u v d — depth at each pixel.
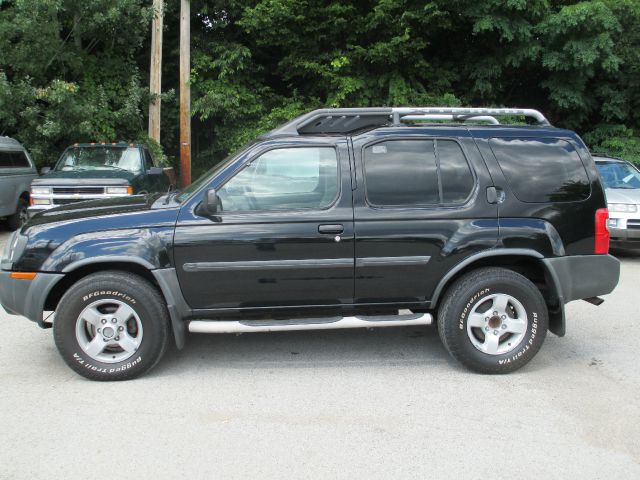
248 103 15.63
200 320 4.48
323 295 4.41
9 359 4.77
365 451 3.30
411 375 4.47
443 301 4.50
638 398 4.05
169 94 14.40
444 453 3.28
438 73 15.19
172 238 4.23
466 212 4.42
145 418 3.71
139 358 4.28
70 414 3.76
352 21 14.41
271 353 4.96
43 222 4.38
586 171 4.61
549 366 4.69
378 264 4.37
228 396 4.06
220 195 4.35
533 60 14.00
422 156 4.47
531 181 4.52
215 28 16.02
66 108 12.27
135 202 4.70
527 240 4.44
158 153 13.95
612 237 8.78
